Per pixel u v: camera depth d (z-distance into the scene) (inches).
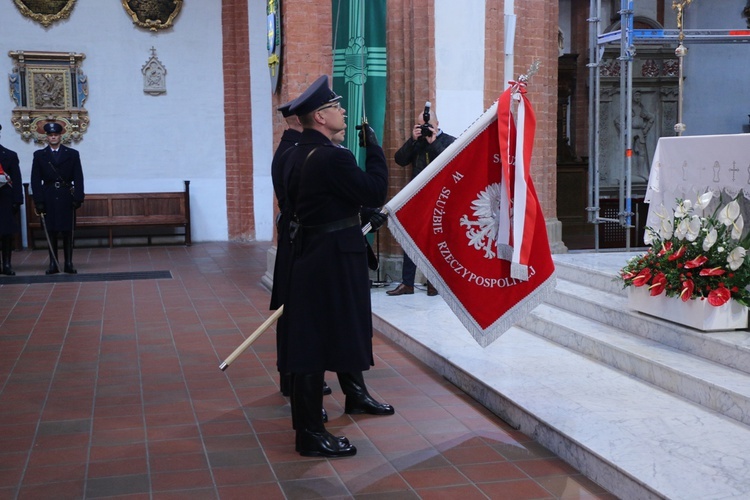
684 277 189.3
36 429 169.5
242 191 534.9
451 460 150.7
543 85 360.2
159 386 202.4
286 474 144.6
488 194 170.2
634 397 170.7
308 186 147.1
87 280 373.4
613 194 515.5
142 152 519.8
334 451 152.3
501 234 168.9
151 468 147.6
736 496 119.9
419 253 170.2
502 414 174.9
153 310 301.6
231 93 527.8
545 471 144.9
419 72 315.6
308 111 151.2
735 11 507.8
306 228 150.4
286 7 326.6
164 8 513.0
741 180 193.2
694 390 166.9
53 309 302.8
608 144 529.3
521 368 195.6
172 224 510.9
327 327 148.9
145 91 515.8
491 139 169.8
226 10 521.3
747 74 530.3
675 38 348.2
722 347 175.3
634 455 137.3
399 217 168.4
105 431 168.4
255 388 200.8
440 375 210.8
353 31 300.7
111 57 508.7
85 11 501.7
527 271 165.2
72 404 187.2
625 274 212.7
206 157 531.2
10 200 382.0
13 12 490.3
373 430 168.4
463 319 172.1
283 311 154.6
